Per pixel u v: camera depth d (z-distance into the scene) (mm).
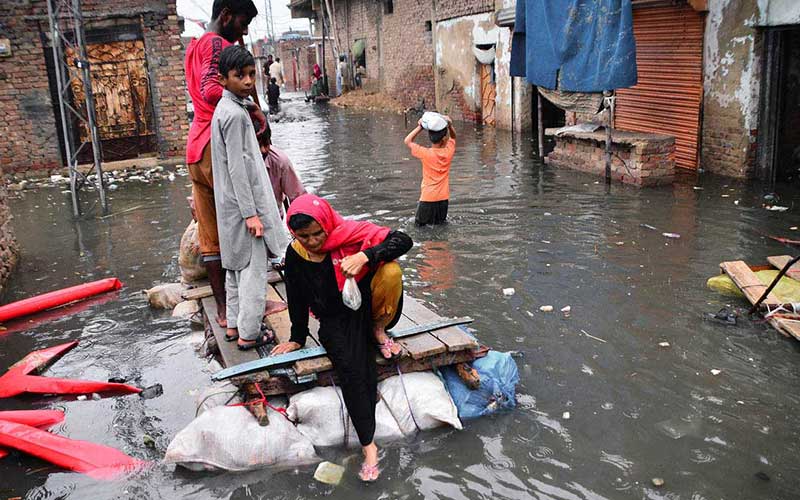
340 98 32844
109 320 6699
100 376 5520
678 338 5504
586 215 9266
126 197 12547
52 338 6348
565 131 12586
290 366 4418
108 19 15406
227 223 4516
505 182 11703
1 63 14820
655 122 12906
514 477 3916
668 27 12102
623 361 5184
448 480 3918
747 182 10695
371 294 4227
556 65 11625
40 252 9164
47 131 15398
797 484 3744
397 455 4160
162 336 6250
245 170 4363
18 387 5258
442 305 6395
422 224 9172
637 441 4191
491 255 7777
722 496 3670
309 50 44062
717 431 4254
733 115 10969
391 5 28172
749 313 5859
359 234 4086
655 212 9219
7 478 4168
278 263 5730
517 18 12781
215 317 5473
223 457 4098
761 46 10359
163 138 16422
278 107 30531
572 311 6121
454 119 23047
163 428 4684
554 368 5129
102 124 15914
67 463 4234
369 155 15836
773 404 4527
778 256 6727
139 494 3949
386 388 4473
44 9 14859
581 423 4406
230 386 4602
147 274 8039
